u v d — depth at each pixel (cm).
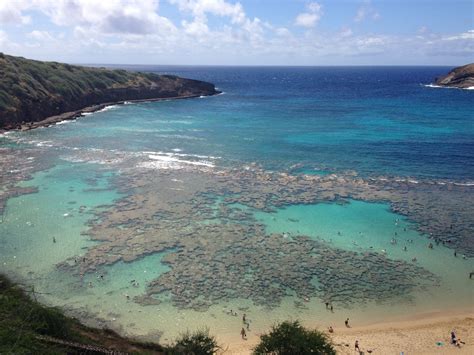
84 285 3762
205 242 4538
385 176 6631
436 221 5072
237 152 8050
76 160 7362
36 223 4903
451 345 3162
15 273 3884
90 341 2822
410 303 3644
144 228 4831
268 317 3434
